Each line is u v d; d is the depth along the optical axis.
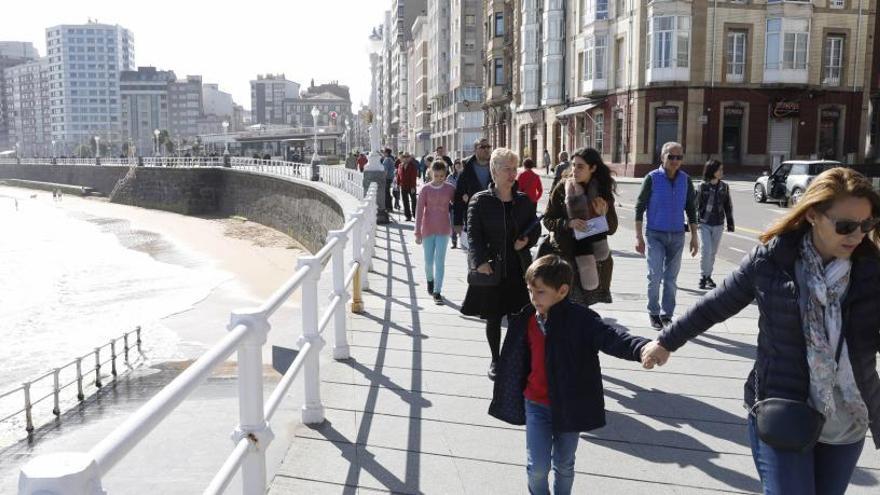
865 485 4.13
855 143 44.50
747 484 4.14
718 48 42.50
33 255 44.91
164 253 42.78
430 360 6.41
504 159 5.42
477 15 86.69
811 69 43.59
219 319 23.44
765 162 43.41
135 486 7.53
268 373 10.23
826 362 2.47
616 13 46.19
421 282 10.38
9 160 137.62
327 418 5.00
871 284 2.49
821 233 2.48
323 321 5.21
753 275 2.64
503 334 7.35
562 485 3.49
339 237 6.29
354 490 3.94
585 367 3.28
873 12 43.72
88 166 99.62
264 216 52.72
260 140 136.25
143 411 2.02
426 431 4.79
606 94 47.34
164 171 71.31
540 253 5.90
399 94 156.12
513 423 3.45
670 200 7.41
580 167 5.69
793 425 2.42
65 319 25.14
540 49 57.91
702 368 6.32
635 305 8.91
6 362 19.44
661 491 4.04
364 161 35.06
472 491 3.97
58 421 13.08
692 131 42.81
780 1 42.28
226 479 2.66
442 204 8.95
